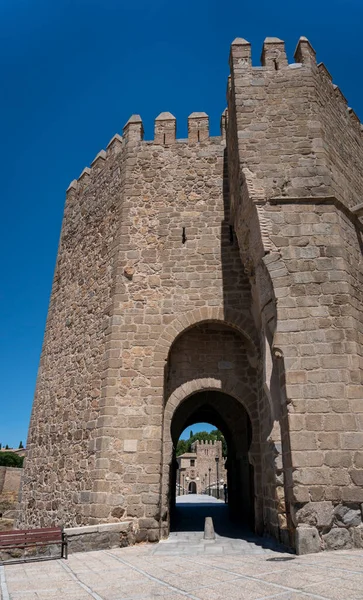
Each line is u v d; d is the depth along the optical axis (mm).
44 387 16344
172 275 13016
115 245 13750
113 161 16031
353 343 8555
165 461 11477
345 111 12867
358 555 6711
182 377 12555
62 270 18094
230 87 12766
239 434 16109
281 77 11547
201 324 12922
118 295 12781
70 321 15656
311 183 10156
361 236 10562
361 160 12875
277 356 8688
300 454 7867
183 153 14750
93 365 12867
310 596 4266
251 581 5254
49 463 14031
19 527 15055
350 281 9281
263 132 10930
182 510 19344
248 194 10219
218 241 13359
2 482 25969
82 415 12648
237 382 12555
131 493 10648
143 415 11406
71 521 11547
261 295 9875
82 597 4906
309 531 7387
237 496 15641
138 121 15406
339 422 7992
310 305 8914
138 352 12094
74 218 18359
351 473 7664
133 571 6594
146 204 14031
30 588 5516
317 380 8320
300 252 9414
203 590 4918
